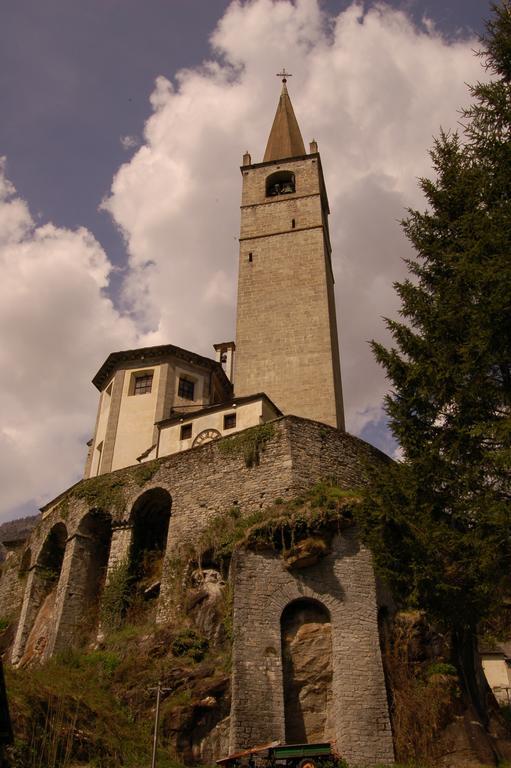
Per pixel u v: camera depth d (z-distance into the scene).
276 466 26.53
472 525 16.58
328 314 40.19
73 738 18.61
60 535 32.72
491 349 16.12
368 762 19.69
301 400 37.53
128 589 27.27
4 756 16.64
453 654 22.72
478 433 15.49
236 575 23.05
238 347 40.06
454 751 20.14
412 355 18.53
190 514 27.38
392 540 18.62
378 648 21.88
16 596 34.72
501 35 18.12
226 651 21.86
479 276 16.16
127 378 37.41
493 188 17.77
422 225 19.47
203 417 33.12
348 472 27.12
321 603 22.72
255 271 43.03
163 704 20.95
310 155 47.88
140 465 30.58
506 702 35.12
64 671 22.77
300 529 23.73
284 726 20.42
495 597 16.95
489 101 17.88
